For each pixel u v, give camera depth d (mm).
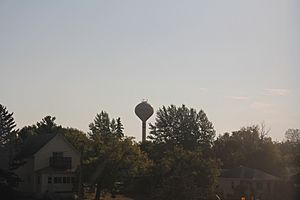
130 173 59469
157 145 102625
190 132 109438
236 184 70000
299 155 82375
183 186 54688
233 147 98688
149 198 61938
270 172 85125
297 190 65312
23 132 108000
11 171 66625
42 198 59062
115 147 59312
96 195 59500
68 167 66125
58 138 66812
